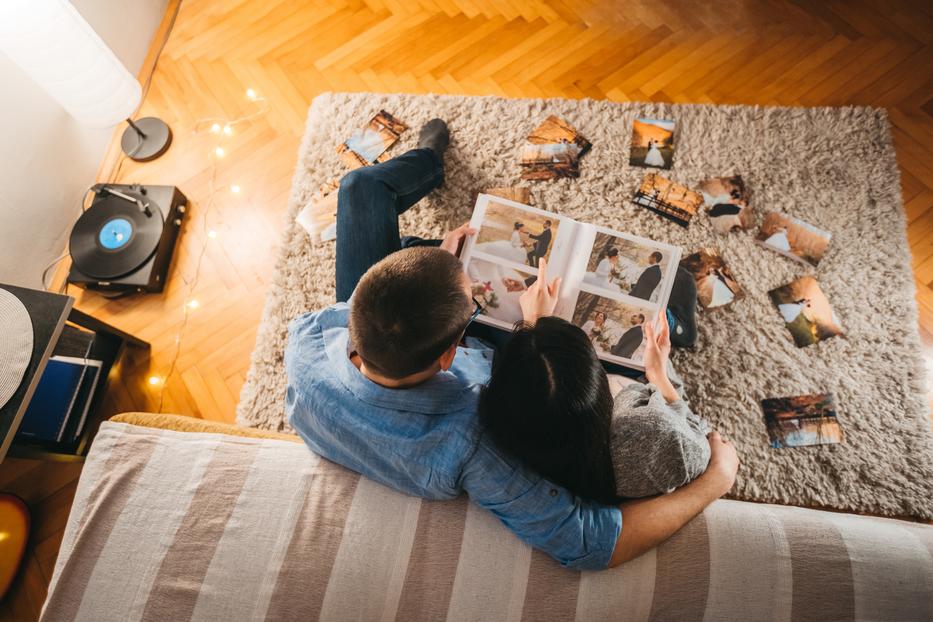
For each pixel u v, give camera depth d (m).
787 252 1.43
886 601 0.83
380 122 1.65
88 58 1.35
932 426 1.29
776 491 1.26
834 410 1.31
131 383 1.47
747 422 1.31
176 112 1.75
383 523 0.90
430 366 0.69
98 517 0.91
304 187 1.60
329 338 0.86
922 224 1.45
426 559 0.87
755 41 1.66
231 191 1.65
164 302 1.55
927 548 0.87
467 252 1.21
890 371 1.33
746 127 1.55
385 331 0.63
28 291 1.06
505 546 0.87
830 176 1.49
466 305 0.66
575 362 0.68
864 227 1.44
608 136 1.57
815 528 0.89
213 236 1.60
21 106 1.44
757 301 1.40
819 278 1.41
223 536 0.90
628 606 0.85
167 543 0.89
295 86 1.75
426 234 1.52
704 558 0.86
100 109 1.48
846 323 1.37
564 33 1.72
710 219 1.47
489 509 0.83
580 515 0.78
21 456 1.19
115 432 1.00
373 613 0.86
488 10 1.76
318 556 0.88
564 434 0.69
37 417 1.26
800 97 1.59
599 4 1.74
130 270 1.48
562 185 1.53
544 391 0.67
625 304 1.17
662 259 1.21
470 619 0.84
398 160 1.33
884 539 0.88
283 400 1.41
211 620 0.84
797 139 1.53
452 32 1.75
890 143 1.50
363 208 1.22
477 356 1.06
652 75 1.66
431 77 1.71
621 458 0.82
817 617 0.82
